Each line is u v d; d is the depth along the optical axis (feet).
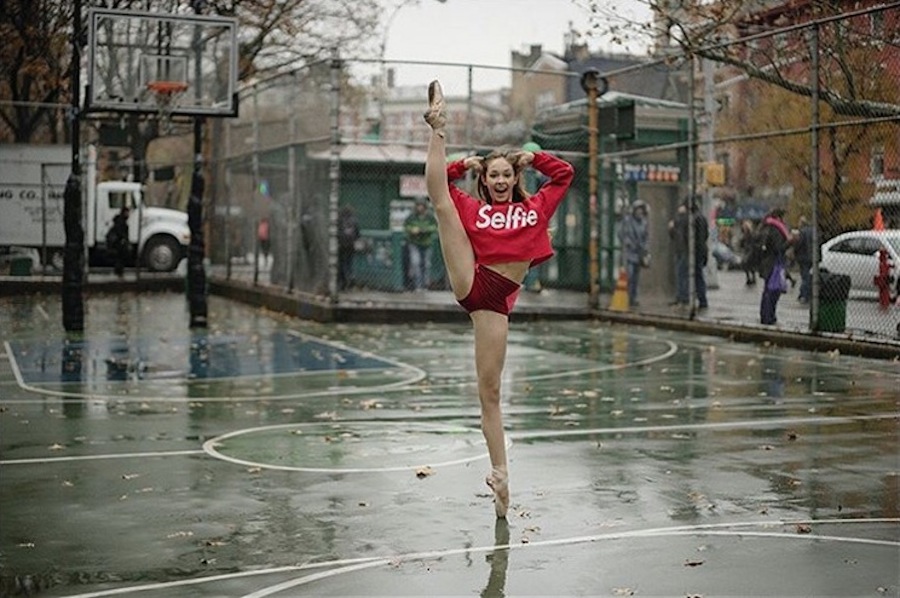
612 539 24.50
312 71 84.17
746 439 35.81
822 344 59.77
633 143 86.79
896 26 58.18
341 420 40.63
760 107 73.67
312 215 85.10
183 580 22.09
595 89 82.64
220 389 48.73
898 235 60.08
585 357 59.26
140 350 63.77
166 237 137.80
